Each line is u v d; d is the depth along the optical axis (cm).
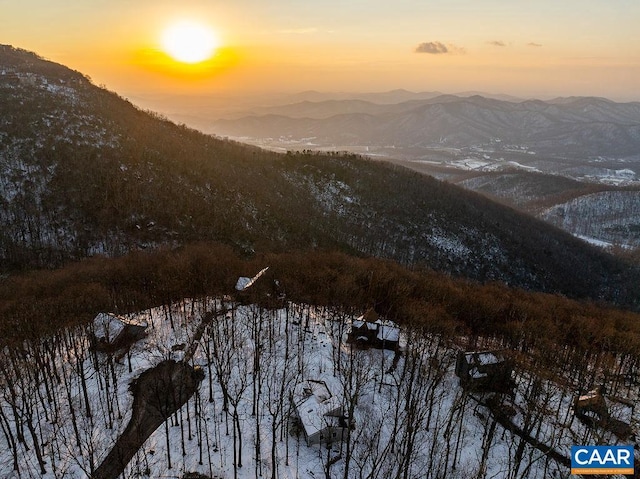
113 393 5869
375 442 5338
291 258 10738
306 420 5325
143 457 4978
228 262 10031
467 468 5256
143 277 9188
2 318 6662
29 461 4806
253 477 4862
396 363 6925
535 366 6619
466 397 5650
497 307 9194
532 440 5669
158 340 7238
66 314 7106
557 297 13912
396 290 9281
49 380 5966
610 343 7919
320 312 8538
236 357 6719
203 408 5759
